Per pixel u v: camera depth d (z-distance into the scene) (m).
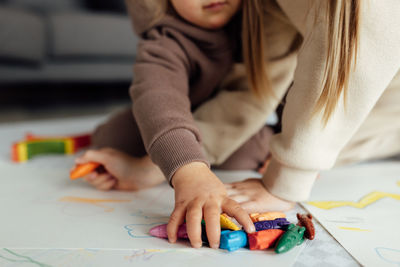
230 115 0.82
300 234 0.50
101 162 0.73
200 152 0.57
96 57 2.04
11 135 1.29
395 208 0.62
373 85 0.53
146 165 0.72
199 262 0.46
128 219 0.59
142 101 0.65
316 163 0.58
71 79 2.02
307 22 0.56
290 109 0.57
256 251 0.48
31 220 0.59
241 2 0.72
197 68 0.78
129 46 2.10
